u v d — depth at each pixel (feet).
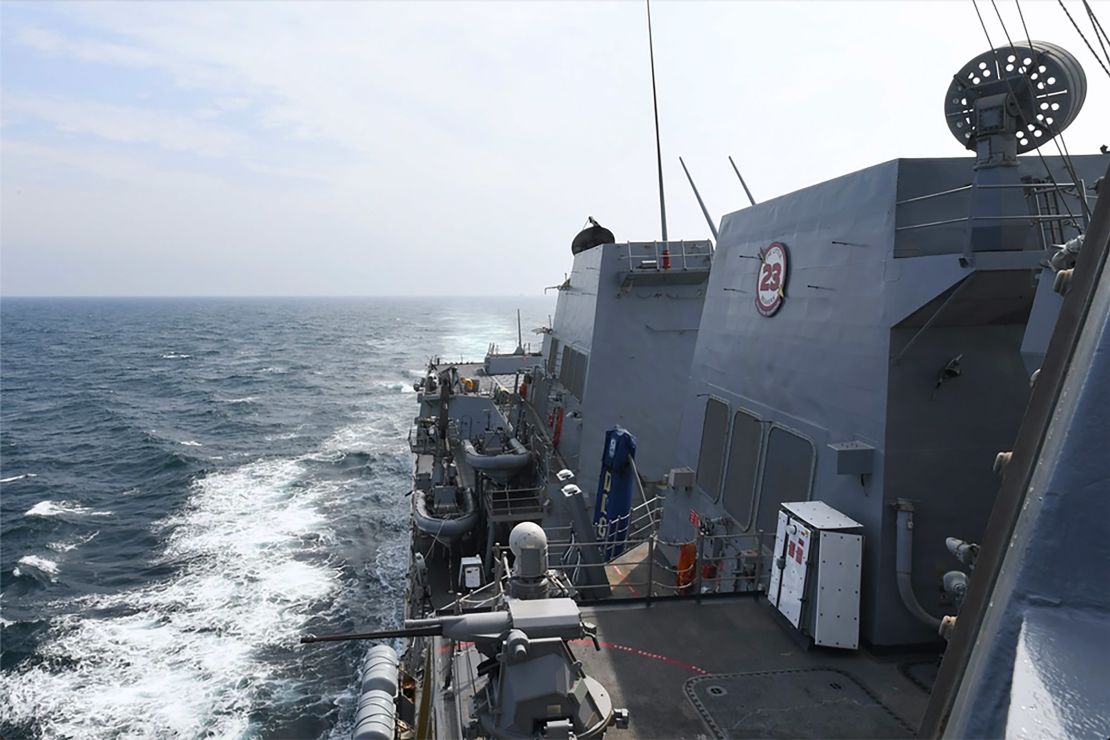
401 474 139.85
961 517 23.49
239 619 79.25
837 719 20.26
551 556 47.52
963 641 5.79
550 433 69.87
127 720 61.93
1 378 305.32
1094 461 4.99
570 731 16.57
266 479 137.80
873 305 23.90
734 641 25.12
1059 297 16.47
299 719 61.93
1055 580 4.88
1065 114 19.75
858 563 23.44
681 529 38.42
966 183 23.12
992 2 13.66
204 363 358.84
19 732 60.44
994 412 23.45
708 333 38.70
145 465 151.74
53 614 81.10
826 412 26.30
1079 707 4.11
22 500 126.93
